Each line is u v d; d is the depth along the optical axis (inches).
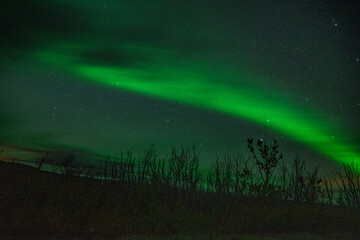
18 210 281.0
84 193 329.7
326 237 275.9
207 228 289.1
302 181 390.0
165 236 264.7
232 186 382.3
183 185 375.6
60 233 263.6
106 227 275.3
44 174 369.1
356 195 390.9
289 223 318.3
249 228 298.8
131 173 387.2
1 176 348.2
